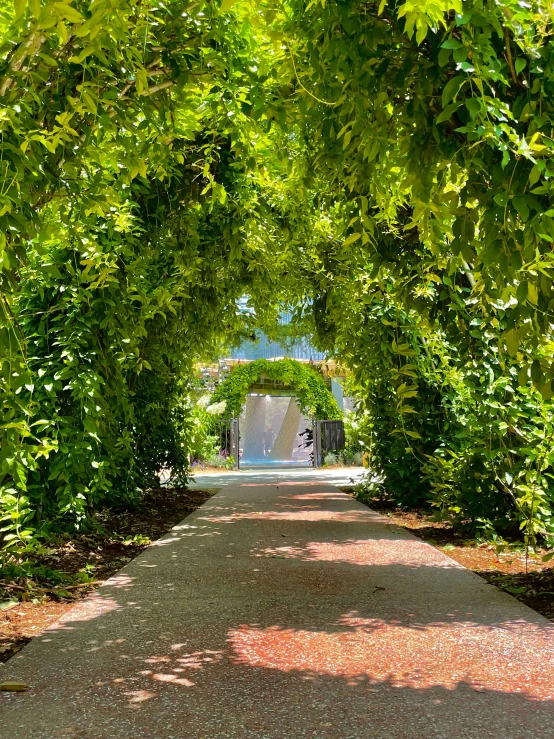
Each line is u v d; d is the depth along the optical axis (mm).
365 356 6957
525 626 3102
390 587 3895
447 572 4289
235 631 3064
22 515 4262
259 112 3363
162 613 3385
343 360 7992
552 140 2299
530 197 2229
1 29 2752
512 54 2490
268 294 8141
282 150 4102
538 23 2342
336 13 2539
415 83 2682
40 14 1672
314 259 7270
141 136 3271
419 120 2691
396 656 2705
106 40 2383
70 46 2861
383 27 2617
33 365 4863
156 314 7020
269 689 2373
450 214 2635
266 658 2697
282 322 15445
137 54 2633
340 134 2936
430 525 6449
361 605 3494
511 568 4375
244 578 4156
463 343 4699
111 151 3615
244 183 5617
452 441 6594
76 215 3346
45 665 2639
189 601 3613
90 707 2230
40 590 3861
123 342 5438
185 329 7836
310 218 6566
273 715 2154
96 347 5156
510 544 4914
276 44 3195
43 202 3145
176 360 8172
